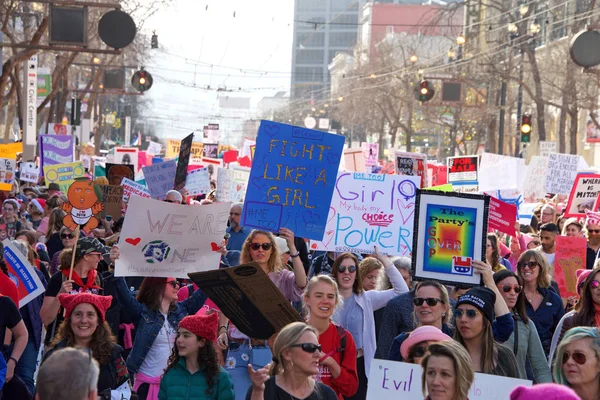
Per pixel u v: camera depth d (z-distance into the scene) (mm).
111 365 11219
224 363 13383
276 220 14758
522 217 30781
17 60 42188
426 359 8477
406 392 9508
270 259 14523
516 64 86062
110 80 74312
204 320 10789
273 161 14781
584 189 26000
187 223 14000
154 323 13102
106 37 31859
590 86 78750
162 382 10922
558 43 85375
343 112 151250
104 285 15172
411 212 16141
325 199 14805
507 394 9211
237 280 10641
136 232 13781
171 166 28562
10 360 12414
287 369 9461
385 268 14422
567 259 18125
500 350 10742
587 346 9422
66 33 31781
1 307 12422
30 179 40000
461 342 10797
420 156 27438
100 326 11188
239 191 34875
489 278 12102
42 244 20219
